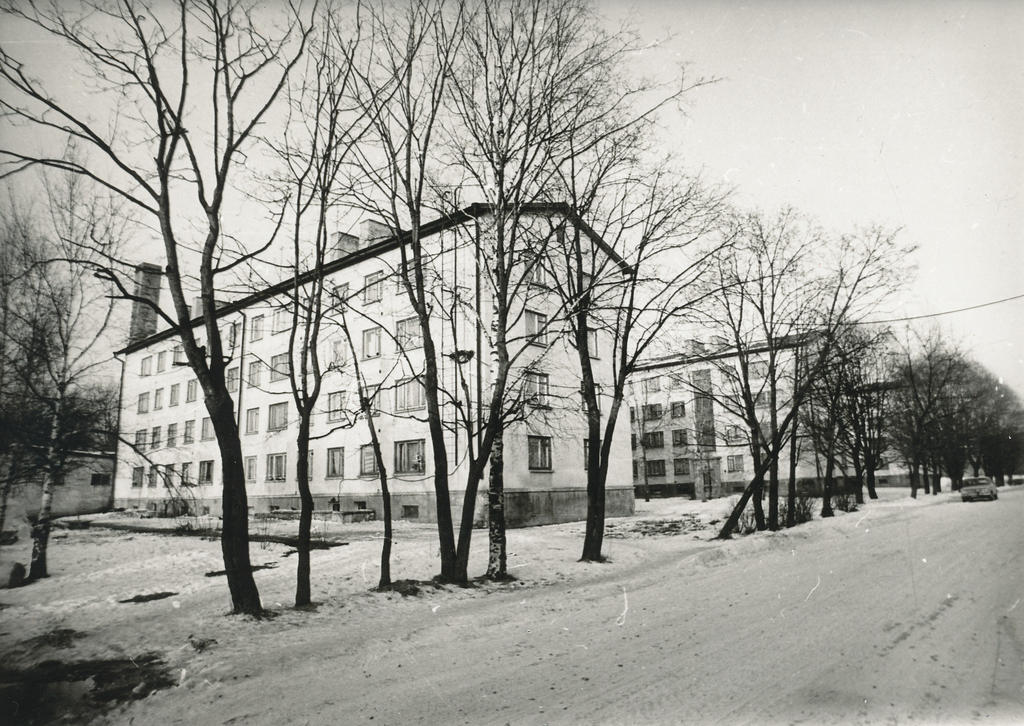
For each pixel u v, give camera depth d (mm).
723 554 13828
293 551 15531
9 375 10750
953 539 14203
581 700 4922
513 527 23469
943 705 4484
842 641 6160
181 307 8391
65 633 7770
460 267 23125
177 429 39219
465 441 23891
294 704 5148
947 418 39531
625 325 14727
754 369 24156
